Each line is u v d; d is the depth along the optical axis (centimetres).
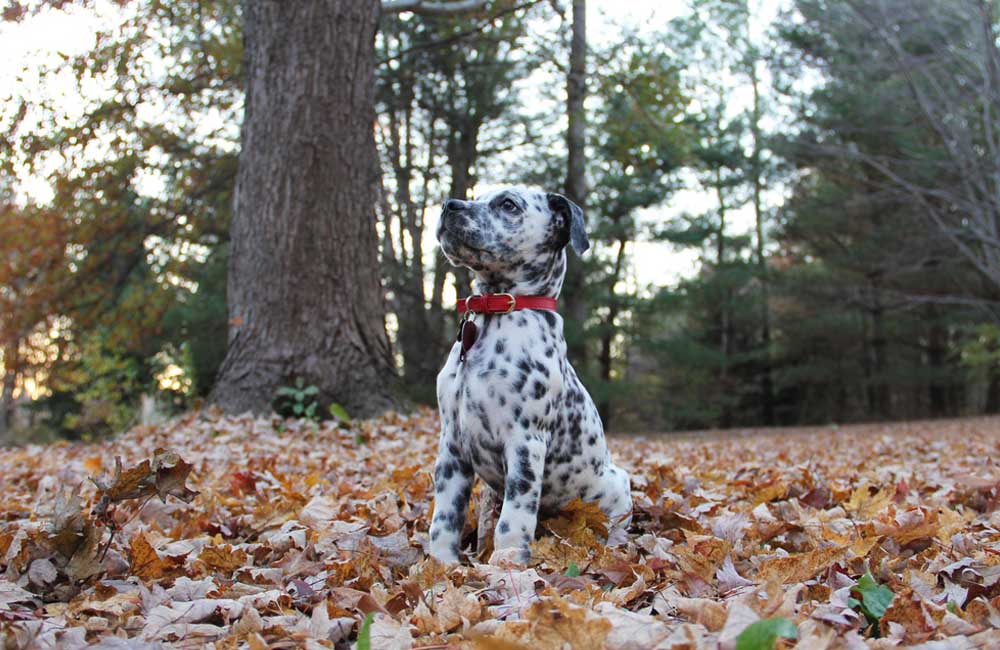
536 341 337
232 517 422
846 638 207
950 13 1522
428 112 2078
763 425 3400
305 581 293
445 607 242
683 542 368
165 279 1692
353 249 931
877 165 1733
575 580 281
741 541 351
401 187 2164
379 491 482
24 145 1401
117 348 1595
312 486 505
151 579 304
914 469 664
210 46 1520
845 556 299
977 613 238
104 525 348
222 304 1908
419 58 1873
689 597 260
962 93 1611
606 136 2269
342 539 352
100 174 1545
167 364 1327
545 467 352
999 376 3231
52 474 615
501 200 351
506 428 326
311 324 899
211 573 319
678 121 1733
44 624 229
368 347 929
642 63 1625
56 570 284
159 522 401
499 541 319
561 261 367
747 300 3119
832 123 1942
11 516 439
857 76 1812
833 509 434
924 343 3191
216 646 225
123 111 1480
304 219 908
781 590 238
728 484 548
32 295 1526
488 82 1978
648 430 3359
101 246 1579
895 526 363
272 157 917
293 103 916
